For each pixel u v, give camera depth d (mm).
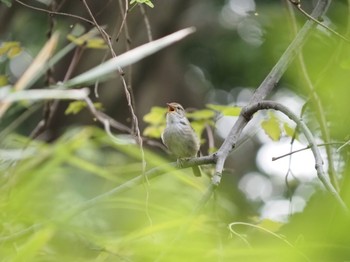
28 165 3535
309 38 5559
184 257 3199
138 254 3496
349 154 6125
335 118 3908
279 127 9484
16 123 5820
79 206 3605
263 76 12750
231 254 3074
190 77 20781
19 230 4195
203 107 20375
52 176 3664
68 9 14930
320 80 3740
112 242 3490
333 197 4023
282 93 10477
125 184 4855
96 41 9656
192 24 19969
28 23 15047
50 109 9984
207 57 20422
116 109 18797
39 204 3412
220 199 7594
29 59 13227
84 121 15367
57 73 16906
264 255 2975
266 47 4121
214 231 4227
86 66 16969
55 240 4133
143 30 18531
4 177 3646
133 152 3777
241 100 19547
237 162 18688
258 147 18953
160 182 5484
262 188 17656
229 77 19719
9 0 9289
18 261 2943
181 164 6859
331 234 2910
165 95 20219
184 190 5453
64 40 12047
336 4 7895
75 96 3242
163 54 20594
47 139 10617
